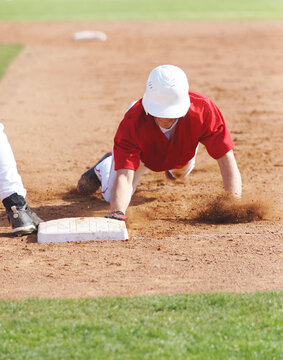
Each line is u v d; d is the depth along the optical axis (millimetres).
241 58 61219
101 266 15836
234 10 105125
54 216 20609
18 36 79000
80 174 26234
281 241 17547
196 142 19094
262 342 11078
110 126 35812
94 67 57125
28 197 22953
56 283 14656
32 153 29797
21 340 11211
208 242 17547
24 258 16547
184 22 90750
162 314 12234
